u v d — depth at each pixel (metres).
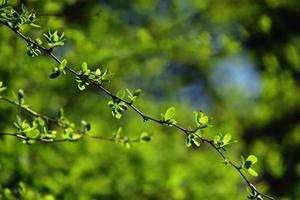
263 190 9.02
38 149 7.23
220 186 8.11
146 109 9.93
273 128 12.96
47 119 4.44
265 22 8.49
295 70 11.42
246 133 13.09
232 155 9.19
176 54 8.86
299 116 12.43
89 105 9.30
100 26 8.29
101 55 7.62
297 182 10.96
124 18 10.74
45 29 6.29
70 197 6.89
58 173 6.97
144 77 10.75
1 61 6.83
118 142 4.61
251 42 11.36
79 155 7.58
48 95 8.57
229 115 11.20
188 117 10.64
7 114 7.06
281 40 10.14
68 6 7.30
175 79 12.63
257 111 12.23
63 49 8.45
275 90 10.83
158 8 10.40
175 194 7.69
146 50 8.35
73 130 4.53
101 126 8.54
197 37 8.57
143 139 4.55
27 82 7.91
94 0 8.01
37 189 6.55
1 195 5.62
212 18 9.66
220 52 9.10
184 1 9.83
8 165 6.38
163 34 9.09
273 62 10.07
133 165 8.02
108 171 7.90
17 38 6.57
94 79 3.67
